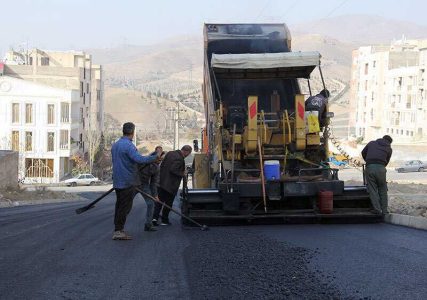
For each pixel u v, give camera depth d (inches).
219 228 436.8
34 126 2655.0
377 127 3580.2
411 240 358.0
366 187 457.7
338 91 5659.5
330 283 247.9
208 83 584.1
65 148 2694.4
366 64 3745.1
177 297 231.1
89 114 3472.0
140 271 275.6
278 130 475.2
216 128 495.2
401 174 2181.3
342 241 355.3
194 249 331.0
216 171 492.7
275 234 392.5
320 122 482.9
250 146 457.7
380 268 275.0
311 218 452.4
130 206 366.9
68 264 290.5
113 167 362.9
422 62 3038.9
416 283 247.0
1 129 2635.3
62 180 2672.2
